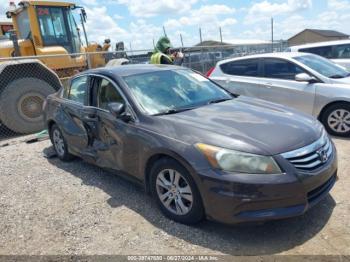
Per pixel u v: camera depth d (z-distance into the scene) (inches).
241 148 120.7
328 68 269.3
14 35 370.0
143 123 149.2
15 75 315.9
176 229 134.8
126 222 143.0
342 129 243.6
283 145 123.0
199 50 592.1
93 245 129.3
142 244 127.3
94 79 186.5
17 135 327.6
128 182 184.2
